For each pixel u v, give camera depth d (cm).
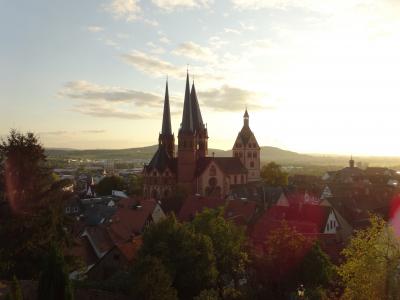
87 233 6469
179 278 4356
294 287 4425
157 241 4516
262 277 4588
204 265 4416
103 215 9312
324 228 7381
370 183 15862
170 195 12750
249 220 8350
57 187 4359
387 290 3344
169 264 4284
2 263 3894
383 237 3488
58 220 4250
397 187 12900
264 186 13438
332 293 4250
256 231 6956
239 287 4872
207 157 14162
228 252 4872
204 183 13625
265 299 4459
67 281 2858
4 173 4116
